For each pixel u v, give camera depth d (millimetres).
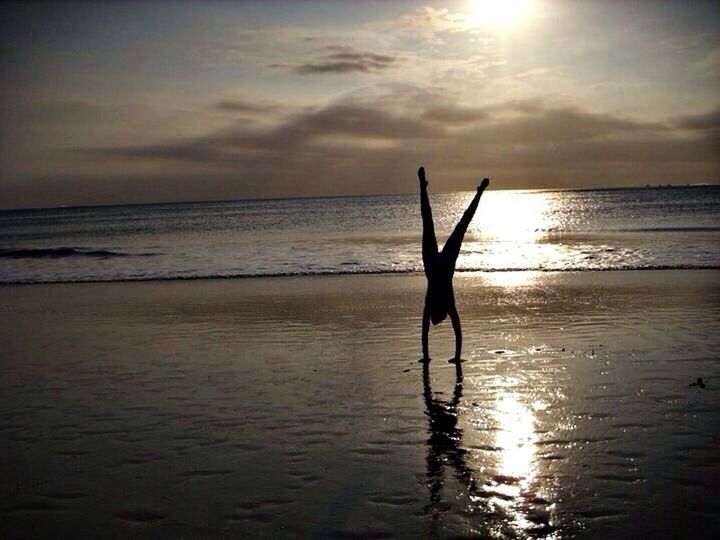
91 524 4734
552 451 5812
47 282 21922
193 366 9359
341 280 18969
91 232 63000
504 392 7562
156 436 6516
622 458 5617
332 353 9867
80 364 9781
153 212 142375
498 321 12016
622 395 7340
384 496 5023
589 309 12922
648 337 10227
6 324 13789
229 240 40281
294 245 32906
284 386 8141
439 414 6867
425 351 9125
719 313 11992
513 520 4613
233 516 4773
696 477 5203
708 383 7680
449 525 4559
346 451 5945
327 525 4598
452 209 103562
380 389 7848
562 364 8750
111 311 14984
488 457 5719
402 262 23391
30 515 4906
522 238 33688
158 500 5082
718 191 120062
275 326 12250
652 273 18109
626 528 4473
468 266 21344
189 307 15047
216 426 6750
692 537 4332
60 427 6910
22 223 102938
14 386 8641
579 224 46906
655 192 135000
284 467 5633
